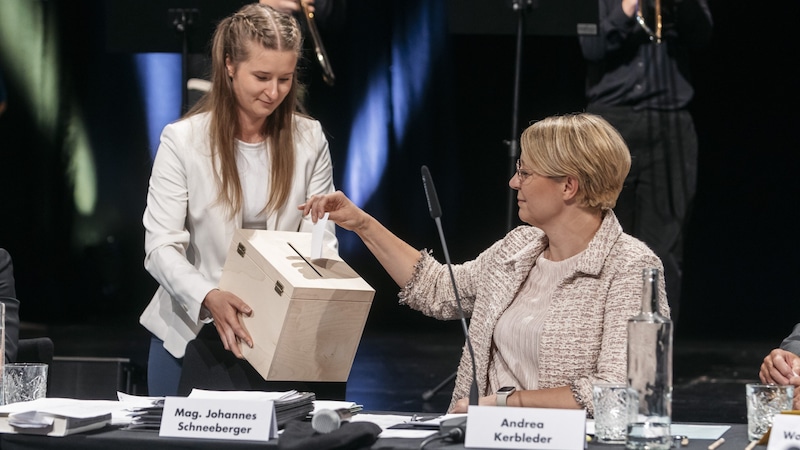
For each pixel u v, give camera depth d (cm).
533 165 258
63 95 965
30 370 250
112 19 500
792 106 897
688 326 929
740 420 482
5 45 959
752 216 916
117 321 953
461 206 928
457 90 920
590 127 256
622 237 262
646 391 210
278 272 267
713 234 923
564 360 254
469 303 289
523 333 262
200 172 306
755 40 893
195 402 220
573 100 902
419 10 915
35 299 972
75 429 219
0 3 953
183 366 297
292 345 268
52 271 977
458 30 498
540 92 908
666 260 527
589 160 253
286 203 313
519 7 488
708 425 245
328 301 266
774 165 906
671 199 527
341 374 282
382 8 915
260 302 272
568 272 259
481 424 209
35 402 237
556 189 258
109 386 404
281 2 479
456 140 923
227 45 300
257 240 281
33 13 957
